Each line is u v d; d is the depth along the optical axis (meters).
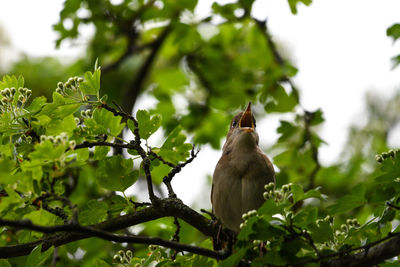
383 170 6.71
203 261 8.00
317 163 14.23
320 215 8.11
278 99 14.95
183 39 14.57
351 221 7.52
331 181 14.88
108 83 17.67
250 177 9.99
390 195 6.68
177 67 18.08
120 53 17.59
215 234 8.62
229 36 17.17
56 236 8.37
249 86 16.52
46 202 7.93
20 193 7.05
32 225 5.97
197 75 16.95
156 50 16.58
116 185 7.98
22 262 8.94
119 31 16.27
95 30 15.86
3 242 9.07
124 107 15.94
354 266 6.94
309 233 6.88
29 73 17.19
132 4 16.03
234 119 12.02
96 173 7.98
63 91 7.82
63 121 7.92
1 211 6.83
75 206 6.52
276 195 6.64
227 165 10.21
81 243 10.80
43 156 6.64
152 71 18.09
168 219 10.72
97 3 15.42
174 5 14.83
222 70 16.75
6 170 6.61
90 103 7.83
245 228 6.43
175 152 8.55
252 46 16.92
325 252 6.86
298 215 6.46
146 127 8.18
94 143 7.90
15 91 7.73
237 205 9.99
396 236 6.85
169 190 8.66
